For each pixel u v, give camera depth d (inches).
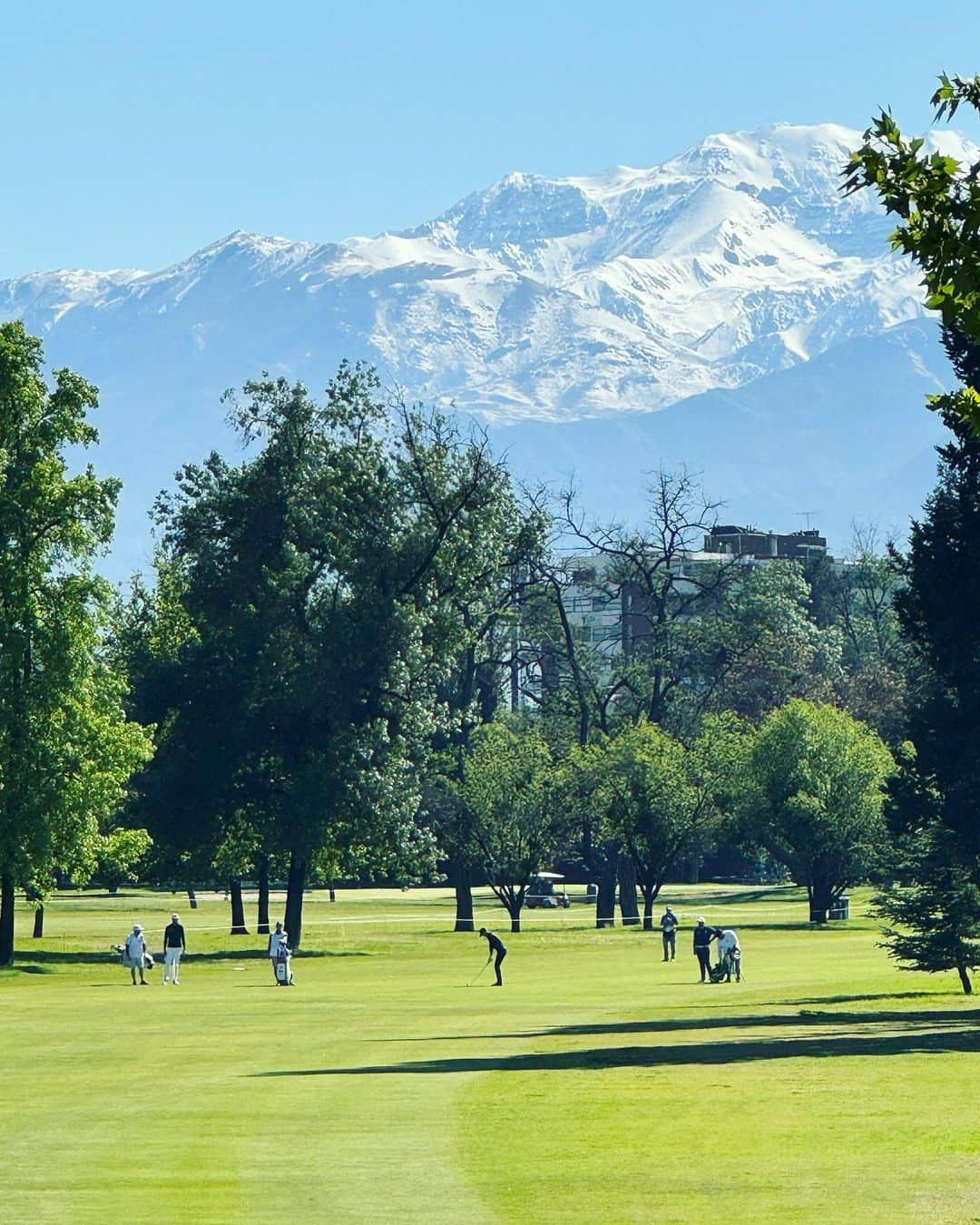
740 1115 2465.6
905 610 4584.2
